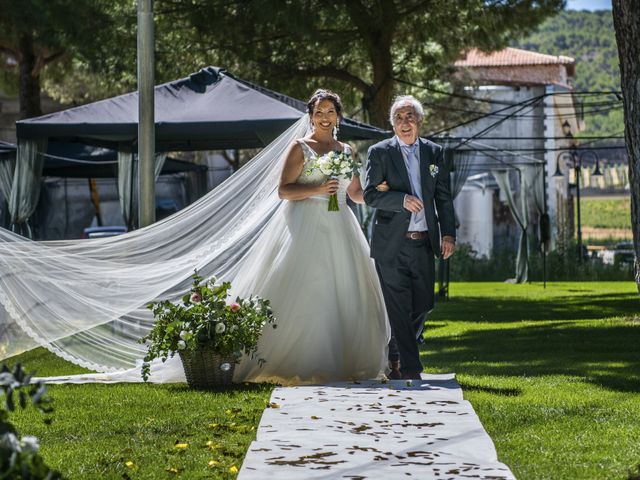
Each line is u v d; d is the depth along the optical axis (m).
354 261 9.05
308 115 9.34
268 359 8.86
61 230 32.84
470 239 38.94
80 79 30.81
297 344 8.80
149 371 8.81
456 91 35.69
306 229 8.93
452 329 14.78
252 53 22.86
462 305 20.00
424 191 8.80
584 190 68.81
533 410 7.28
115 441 6.44
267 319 8.70
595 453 5.92
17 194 15.51
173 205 33.06
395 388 8.17
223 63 23.52
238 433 6.59
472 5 21.70
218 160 36.88
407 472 5.38
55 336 9.41
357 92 27.16
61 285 9.46
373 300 9.15
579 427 6.69
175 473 5.55
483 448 5.95
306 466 5.51
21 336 9.40
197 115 12.85
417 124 8.88
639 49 8.33
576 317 16.64
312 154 8.96
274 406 7.35
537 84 39.28
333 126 9.09
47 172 22.53
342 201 9.08
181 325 8.56
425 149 8.91
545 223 27.83
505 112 39.09
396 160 8.80
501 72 40.16
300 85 24.00
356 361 9.06
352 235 9.07
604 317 16.42
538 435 6.45
